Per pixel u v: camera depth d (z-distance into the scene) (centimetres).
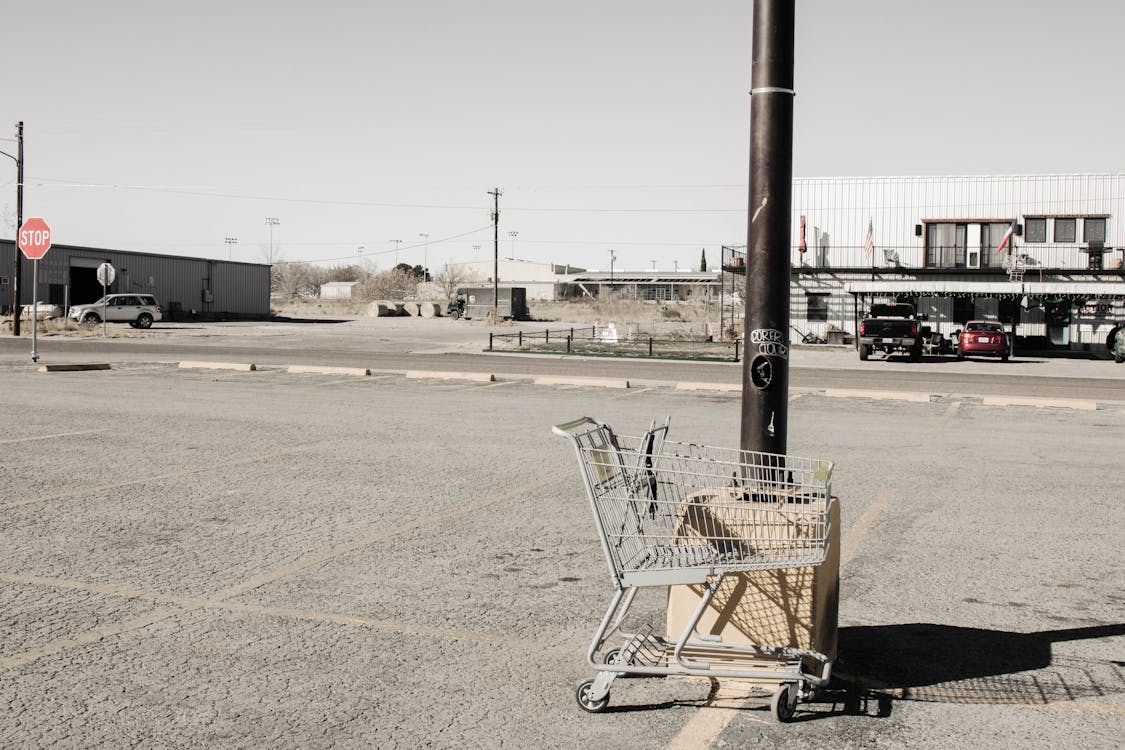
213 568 664
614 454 479
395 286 14212
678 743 410
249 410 1595
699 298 12725
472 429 1391
